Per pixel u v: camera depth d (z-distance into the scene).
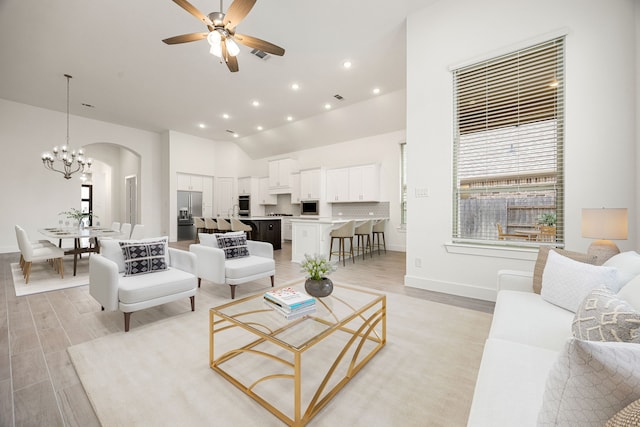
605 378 0.61
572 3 2.55
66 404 1.44
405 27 3.60
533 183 2.79
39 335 2.19
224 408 1.42
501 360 1.18
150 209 8.12
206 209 9.04
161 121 7.22
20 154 5.98
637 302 1.18
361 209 7.25
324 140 7.66
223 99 5.80
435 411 1.39
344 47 3.98
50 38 3.71
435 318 2.53
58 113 6.46
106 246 2.69
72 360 1.83
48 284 3.58
